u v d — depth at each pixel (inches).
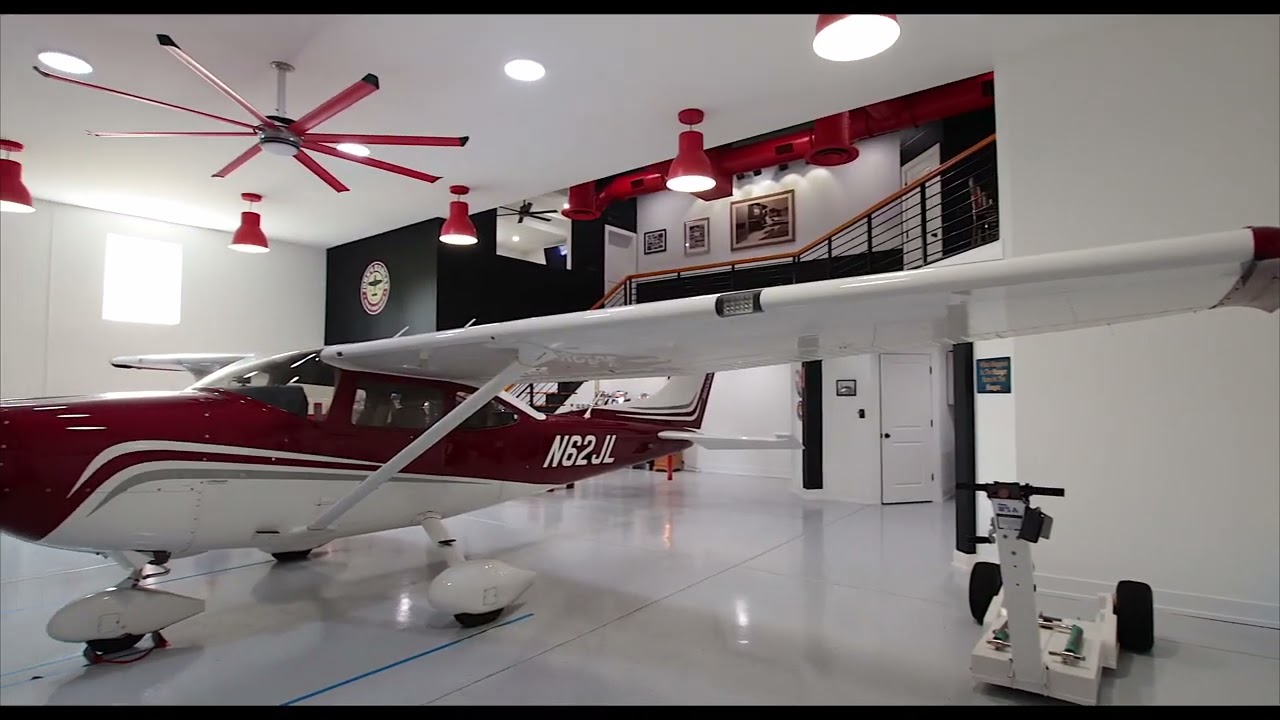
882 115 232.5
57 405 101.5
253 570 165.5
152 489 106.7
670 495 302.8
